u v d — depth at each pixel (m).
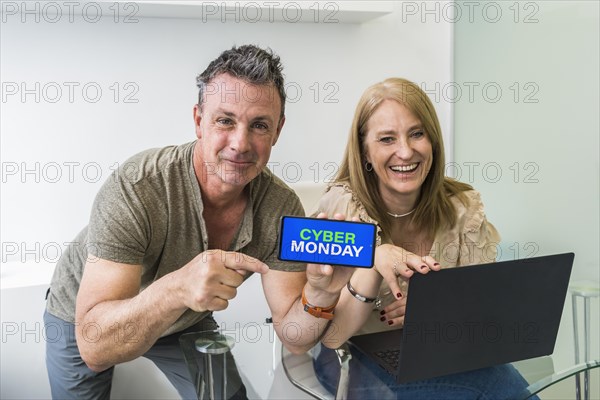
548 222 2.41
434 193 1.69
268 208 1.43
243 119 1.25
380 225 1.67
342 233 1.07
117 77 2.58
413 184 1.63
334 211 1.70
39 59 2.46
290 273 1.38
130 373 1.73
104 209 1.27
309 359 1.16
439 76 3.06
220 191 1.33
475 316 1.06
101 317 1.18
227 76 1.25
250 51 1.29
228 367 1.12
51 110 2.51
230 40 2.71
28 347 1.92
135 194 1.27
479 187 2.89
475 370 1.13
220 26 2.69
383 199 1.71
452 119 3.06
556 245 2.38
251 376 1.09
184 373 1.31
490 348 1.11
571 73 2.21
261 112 1.26
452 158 3.09
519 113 2.55
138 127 2.64
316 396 1.02
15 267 2.29
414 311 1.01
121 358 1.22
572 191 2.25
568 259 1.10
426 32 3.00
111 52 2.55
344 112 2.96
